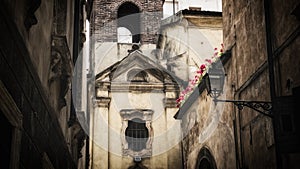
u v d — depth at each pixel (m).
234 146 15.92
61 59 12.27
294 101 10.20
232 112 16.14
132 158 27.72
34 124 9.91
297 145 10.02
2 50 7.45
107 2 33.09
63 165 14.44
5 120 7.96
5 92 7.52
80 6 18.48
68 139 15.90
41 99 10.59
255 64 14.31
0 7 7.27
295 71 11.59
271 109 12.20
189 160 22.08
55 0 12.74
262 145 13.56
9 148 8.23
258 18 14.20
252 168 14.34
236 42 16.16
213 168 18.33
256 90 14.20
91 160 27.34
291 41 11.80
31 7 9.15
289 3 11.98
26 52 8.95
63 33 12.78
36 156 10.23
